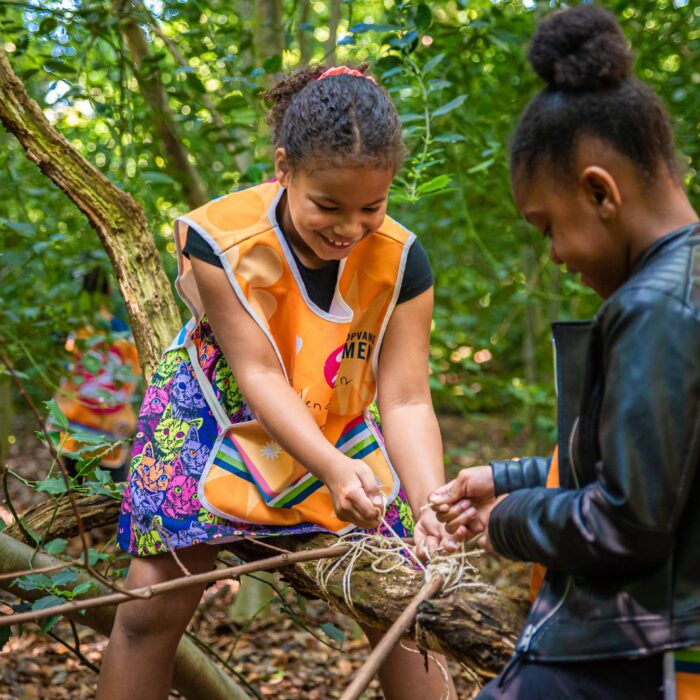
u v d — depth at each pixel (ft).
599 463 3.92
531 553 4.07
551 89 4.23
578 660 3.97
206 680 7.70
